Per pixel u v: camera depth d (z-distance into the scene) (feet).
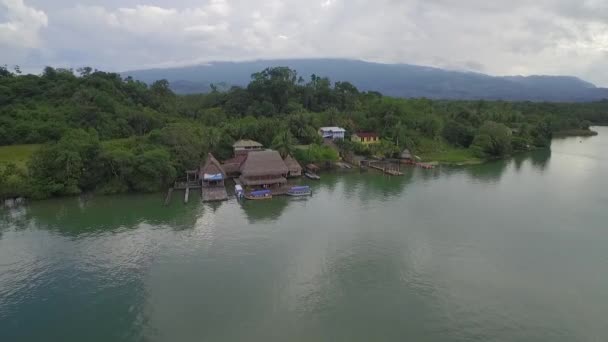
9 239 213.87
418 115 567.18
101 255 195.62
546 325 143.13
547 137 584.81
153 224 236.63
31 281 171.73
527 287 167.94
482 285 169.07
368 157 445.78
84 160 292.20
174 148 335.67
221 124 452.76
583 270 182.70
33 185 273.54
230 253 197.36
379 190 319.47
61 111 394.32
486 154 479.00
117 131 396.37
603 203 283.38
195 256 194.29
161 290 164.04
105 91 472.85
